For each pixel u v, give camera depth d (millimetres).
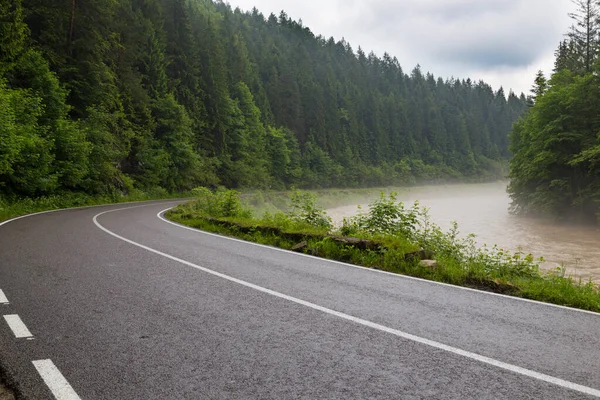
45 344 3832
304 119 93750
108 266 7434
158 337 4078
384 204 12406
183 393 2988
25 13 29484
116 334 4133
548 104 32750
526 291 6402
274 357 3652
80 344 3857
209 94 60750
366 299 5723
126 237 11516
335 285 6539
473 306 5543
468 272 7270
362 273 7609
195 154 49281
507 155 163000
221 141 61156
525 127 38031
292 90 91062
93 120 31750
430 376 3338
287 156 76750
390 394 3018
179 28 60625
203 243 10945
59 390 2994
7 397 2895
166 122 46500
